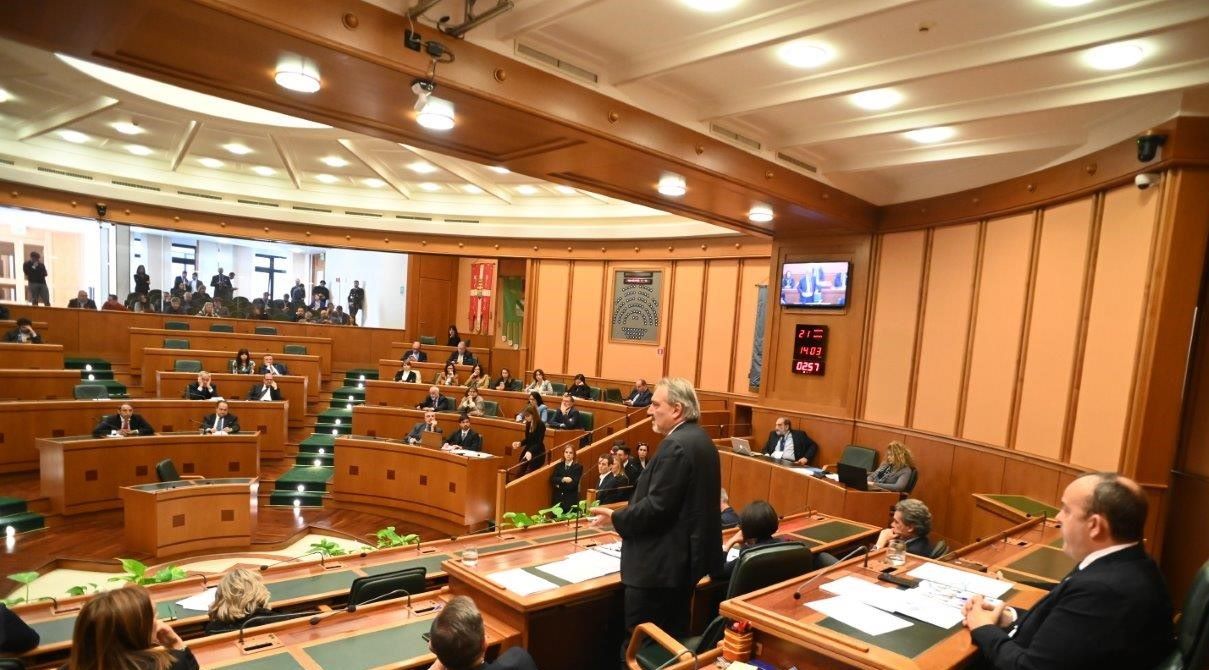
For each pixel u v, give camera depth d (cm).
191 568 659
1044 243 609
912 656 202
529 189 1259
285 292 2100
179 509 686
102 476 780
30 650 283
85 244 1664
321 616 295
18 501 736
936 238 745
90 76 765
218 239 1995
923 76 462
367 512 874
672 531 280
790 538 419
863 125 594
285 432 1005
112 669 200
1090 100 471
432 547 416
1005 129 576
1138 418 472
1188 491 474
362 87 436
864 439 806
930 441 725
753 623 229
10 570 611
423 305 1569
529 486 809
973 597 233
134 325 1270
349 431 1133
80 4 333
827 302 851
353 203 1409
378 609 309
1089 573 191
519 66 458
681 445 283
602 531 405
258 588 321
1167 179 464
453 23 420
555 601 283
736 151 623
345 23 377
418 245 1429
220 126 958
